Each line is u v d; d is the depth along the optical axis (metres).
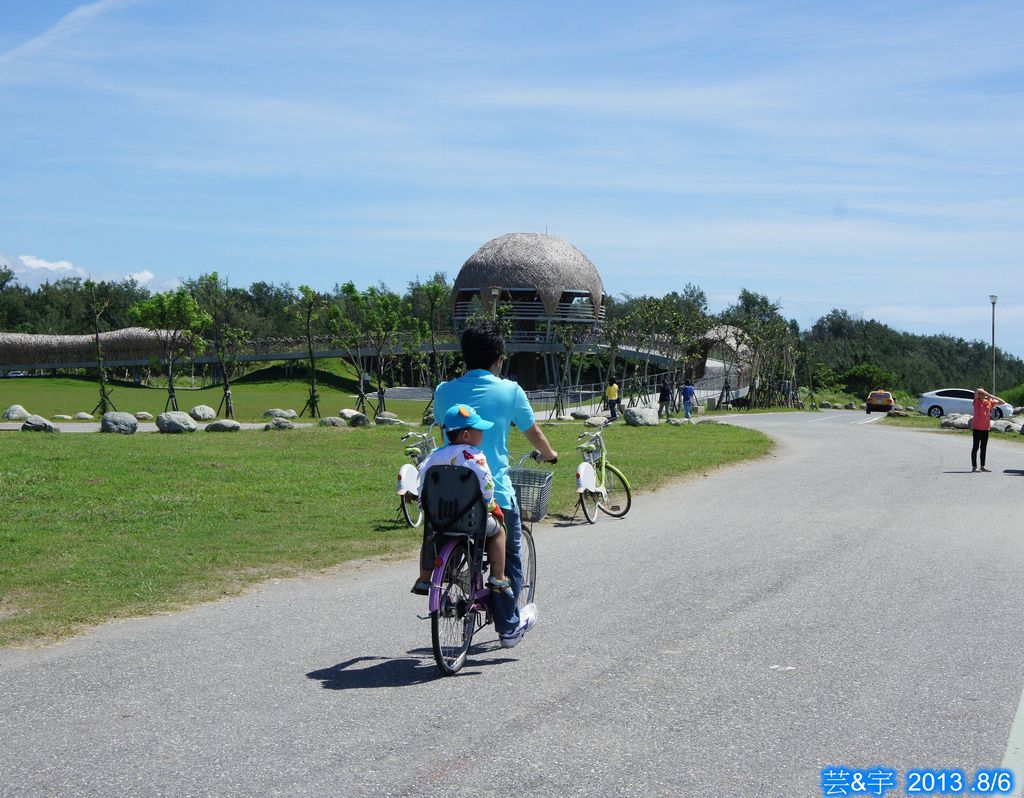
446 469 5.46
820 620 6.66
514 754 4.14
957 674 5.34
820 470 18.81
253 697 4.95
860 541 10.26
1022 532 10.90
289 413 40.44
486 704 4.84
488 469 5.57
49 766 4.02
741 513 12.70
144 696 4.98
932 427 38.66
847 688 5.08
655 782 3.84
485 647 6.04
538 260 89.44
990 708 4.75
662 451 22.95
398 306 56.38
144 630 6.54
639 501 14.41
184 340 52.41
